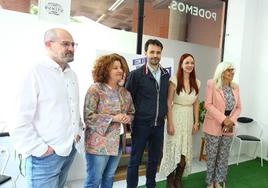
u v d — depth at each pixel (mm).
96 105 1901
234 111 2832
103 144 1886
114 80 1968
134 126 2383
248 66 4320
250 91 4414
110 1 3084
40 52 2666
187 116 2613
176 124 2596
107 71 1957
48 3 2639
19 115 1420
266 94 4191
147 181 2590
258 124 4293
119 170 3260
